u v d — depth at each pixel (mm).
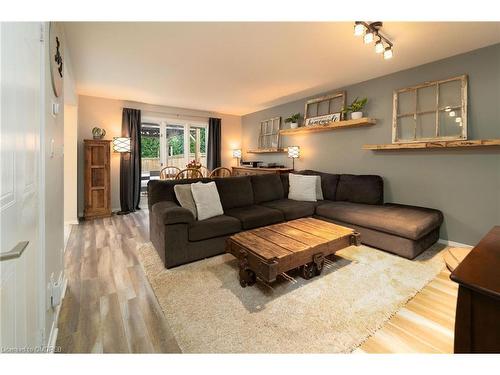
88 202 4344
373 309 1735
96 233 3498
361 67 3240
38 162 1161
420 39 2471
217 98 4914
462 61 2809
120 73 3480
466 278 727
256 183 3750
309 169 4828
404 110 3338
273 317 1643
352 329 1535
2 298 735
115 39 2480
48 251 1367
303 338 1454
